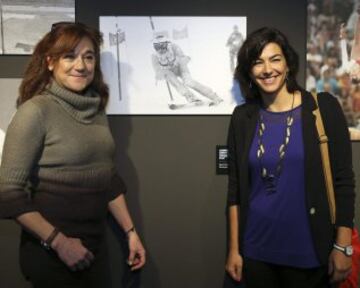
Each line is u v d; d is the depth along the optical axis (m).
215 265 1.76
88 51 1.29
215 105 1.68
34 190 1.23
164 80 1.68
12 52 1.65
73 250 1.20
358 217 1.71
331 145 1.35
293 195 1.35
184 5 1.66
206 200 1.74
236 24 1.65
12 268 1.74
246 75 1.49
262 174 1.38
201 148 1.72
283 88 1.41
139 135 1.71
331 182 1.36
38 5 1.64
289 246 1.36
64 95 1.23
